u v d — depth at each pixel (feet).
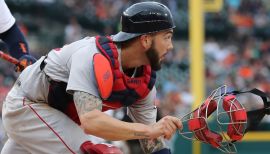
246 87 129.80
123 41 36.68
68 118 39.45
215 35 183.42
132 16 36.65
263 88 153.79
